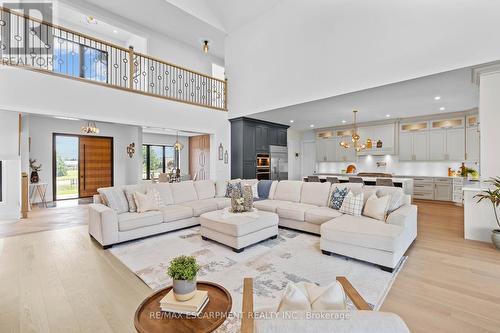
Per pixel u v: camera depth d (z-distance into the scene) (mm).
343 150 8805
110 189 3904
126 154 8766
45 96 4156
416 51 3781
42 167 6965
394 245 2578
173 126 6066
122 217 3533
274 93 5984
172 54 7734
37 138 6887
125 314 1910
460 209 5945
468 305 2012
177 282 1349
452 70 3490
